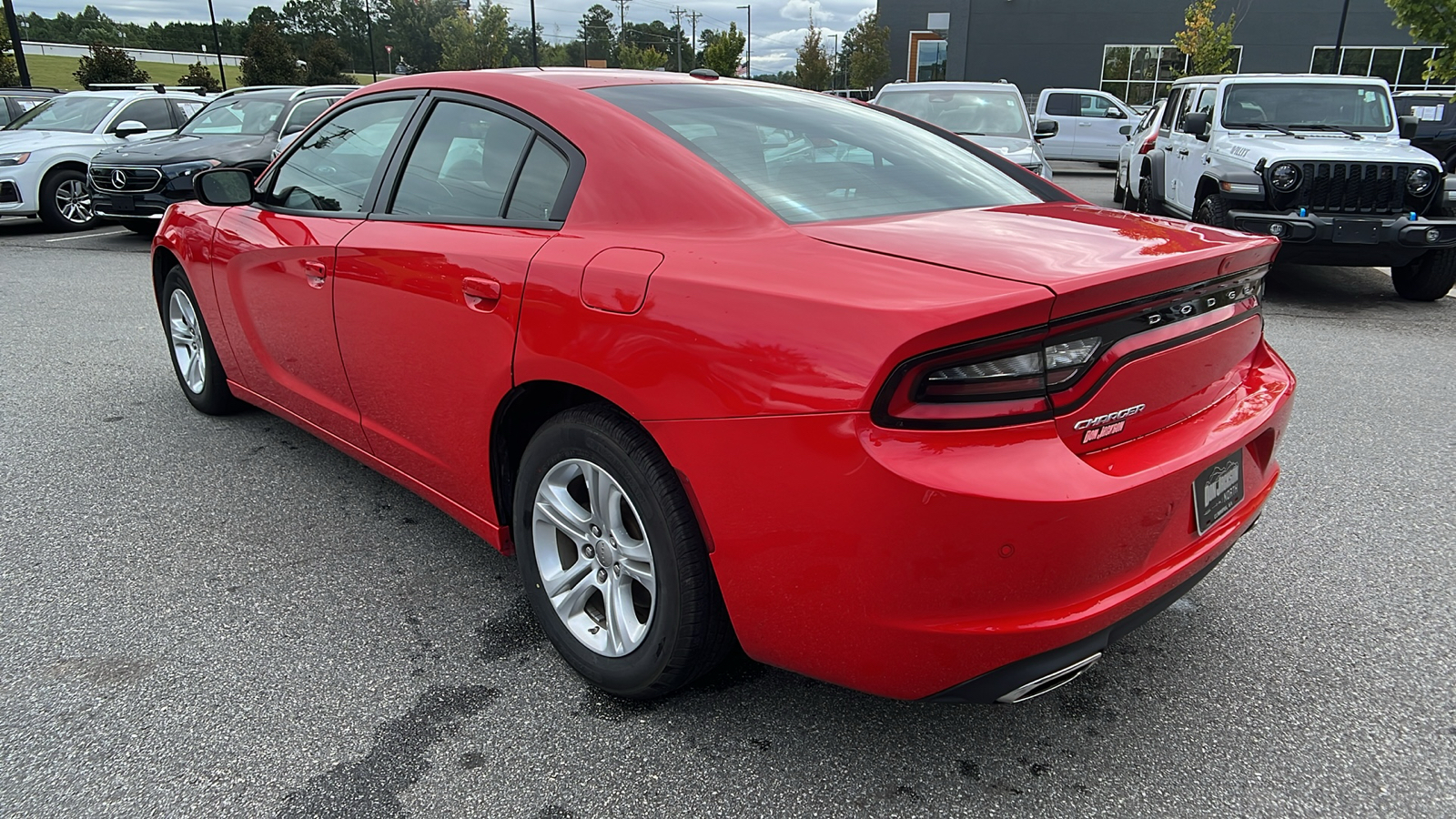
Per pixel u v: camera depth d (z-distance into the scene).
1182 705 2.33
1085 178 19.58
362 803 1.96
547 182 2.42
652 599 2.11
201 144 10.23
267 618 2.69
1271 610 2.79
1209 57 25.62
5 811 1.92
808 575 1.77
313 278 3.05
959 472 1.62
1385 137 7.99
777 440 1.74
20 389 4.89
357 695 2.33
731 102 2.68
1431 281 7.31
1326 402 4.82
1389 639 2.62
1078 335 1.73
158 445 4.08
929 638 1.71
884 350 1.61
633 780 2.04
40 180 11.23
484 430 2.46
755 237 2.03
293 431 4.27
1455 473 3.85
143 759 2.09
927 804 1.98
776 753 2.13
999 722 2.26
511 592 2.87
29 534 3.20
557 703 2.31
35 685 2.35
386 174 2.92
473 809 1.95
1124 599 1.83
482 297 2.35
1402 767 2.10
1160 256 1.90
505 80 2.69
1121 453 1.86
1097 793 2.02
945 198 2.44
